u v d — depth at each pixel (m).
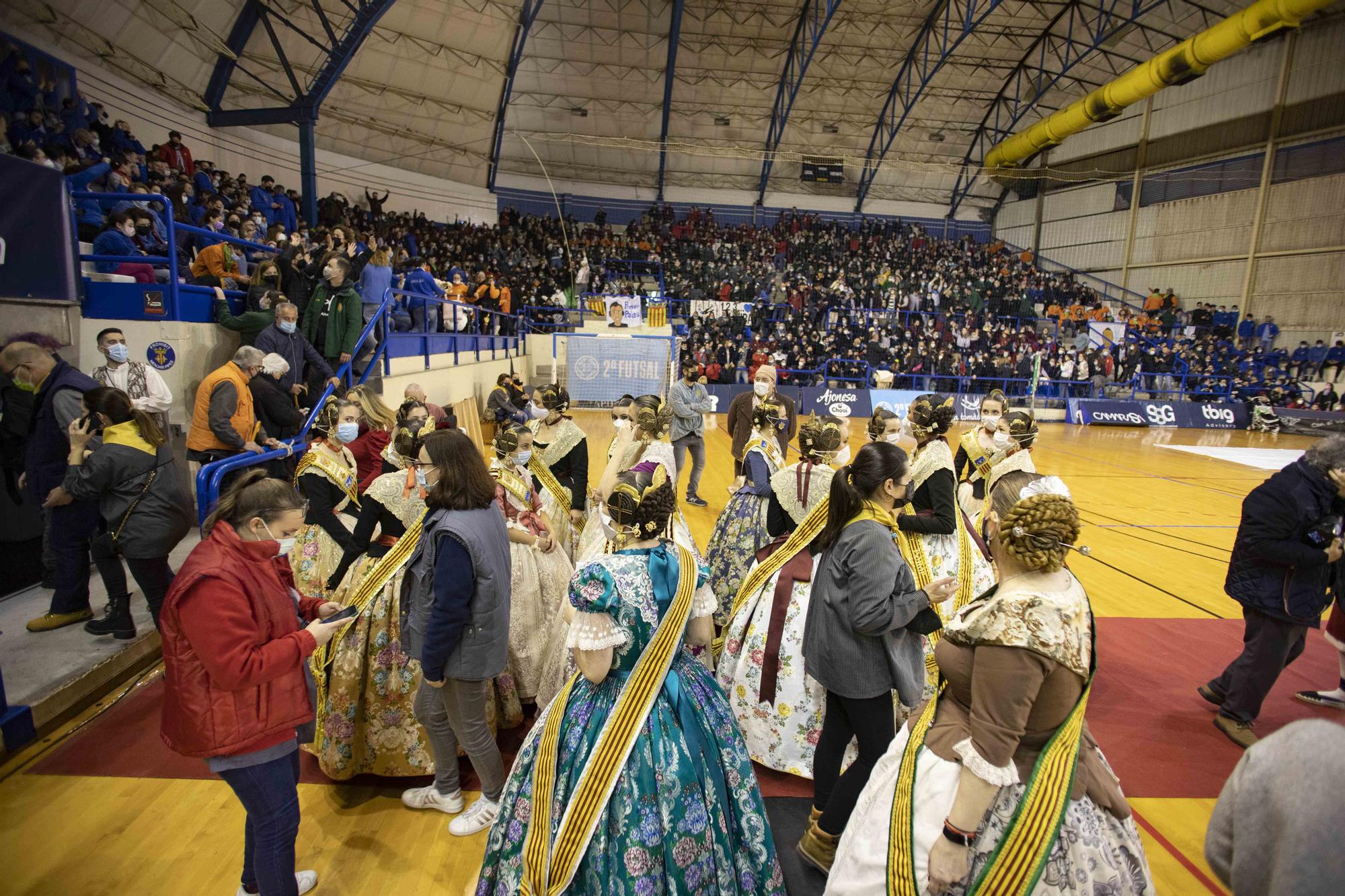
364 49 17.11
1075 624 1.53
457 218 22.61
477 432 10.81
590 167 25.42
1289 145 19.78
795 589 2.79
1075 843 1.52
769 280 23.45
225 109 14.99
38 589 4.23
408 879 2.28
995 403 4.19
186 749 1.78
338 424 3.47
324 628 1.92
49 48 10.37
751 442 3.81
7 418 4.12
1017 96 23.22
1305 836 0.87
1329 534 2.98
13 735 2.87
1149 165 23.45
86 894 2.19
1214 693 3.53
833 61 21.64
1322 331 19.23
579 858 1.67
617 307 17.80
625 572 1.84
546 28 19.53
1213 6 18.16
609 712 1.80
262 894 1.93
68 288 4.66
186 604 1.72
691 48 20.72
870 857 1.69
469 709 2.35
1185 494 9.35
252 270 6.22
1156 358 19.97
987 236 29.27
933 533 3.08
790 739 2.77
